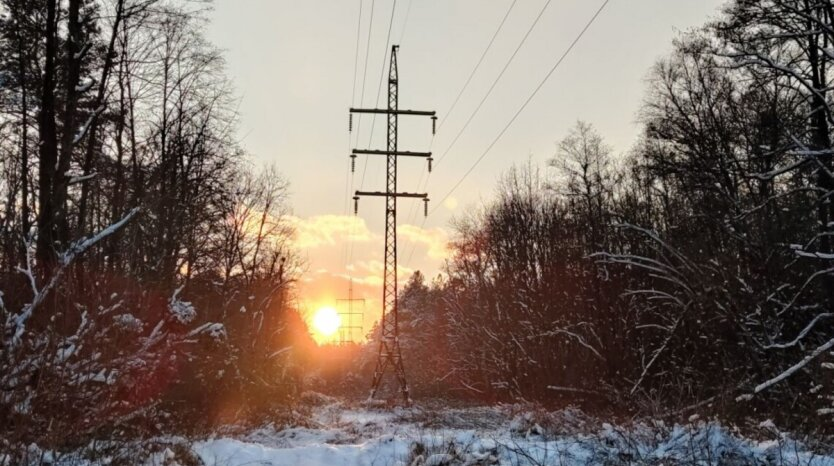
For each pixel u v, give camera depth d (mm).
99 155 22172
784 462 8227
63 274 10836
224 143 27281
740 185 20594
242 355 20312
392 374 72312
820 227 17344
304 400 31094
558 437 13094
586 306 26344
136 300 14195
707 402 13984
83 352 10312
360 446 11867
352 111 32344
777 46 17156
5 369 8922
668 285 21594
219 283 27406
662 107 27781
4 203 13188
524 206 42125
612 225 18266
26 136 19953
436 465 9492
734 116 21750
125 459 9203
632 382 20281
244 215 32656
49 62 16312
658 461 8914
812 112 16188
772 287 16562
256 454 11148
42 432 9094
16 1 17672
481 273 45188
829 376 13180
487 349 38781
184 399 16109
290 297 37219
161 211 19891
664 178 26375
